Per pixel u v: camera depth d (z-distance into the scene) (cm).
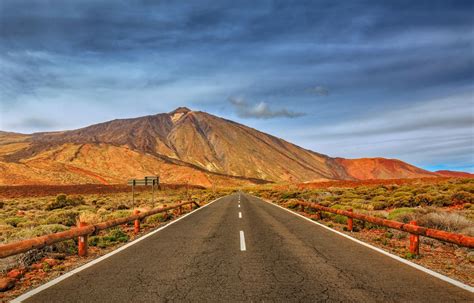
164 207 1672
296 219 1563
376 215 1427
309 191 4297
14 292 538
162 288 528
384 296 479
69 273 630
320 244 906
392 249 859
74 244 949
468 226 1052
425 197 2214
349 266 660
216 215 1800
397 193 2816
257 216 1716
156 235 1107
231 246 884
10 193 6944
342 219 1423
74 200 3541
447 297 475
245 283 548
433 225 1097
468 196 2181
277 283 547
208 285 540
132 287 536
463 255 790
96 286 544
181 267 664
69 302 470
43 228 1092
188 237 1052
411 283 544
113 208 2791
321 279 569
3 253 545
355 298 471
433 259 745
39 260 771
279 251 813
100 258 761
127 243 955
